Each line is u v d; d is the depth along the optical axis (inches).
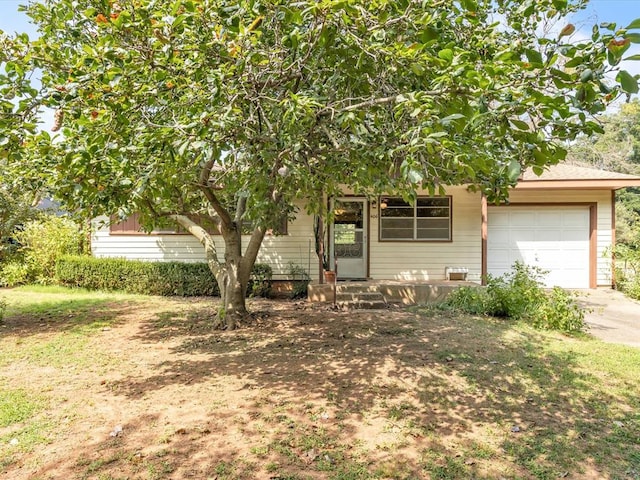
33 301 362.3
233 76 129.0
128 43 122.4
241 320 274.4
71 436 125.7
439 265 436.1
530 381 175.2
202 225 319.3
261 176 167.6
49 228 463.8
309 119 142.7
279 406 148.3
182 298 387.2
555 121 98.2
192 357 204.8
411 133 107.7
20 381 171.6
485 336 245.3
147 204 230.2
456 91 94.0
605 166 956.6
